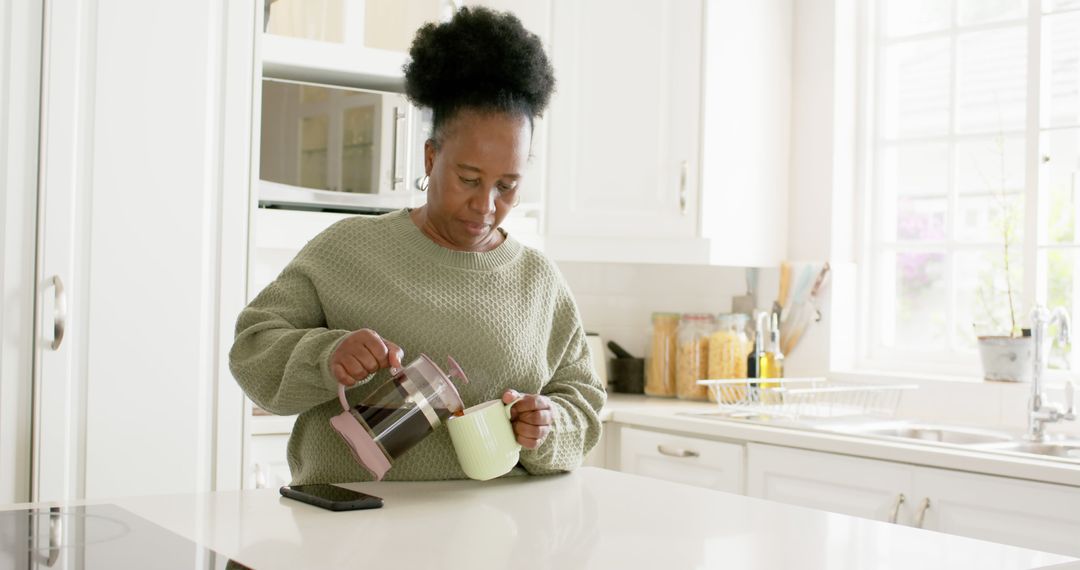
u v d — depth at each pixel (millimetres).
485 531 1206
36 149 2326
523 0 3230
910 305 3428
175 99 2459
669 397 3512
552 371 1631
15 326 2309
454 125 1432
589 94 3275
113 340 2396
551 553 1114
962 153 3324
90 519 1211
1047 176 3113
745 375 3361
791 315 3496
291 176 2799
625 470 3117
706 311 3777
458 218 1483
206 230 2496
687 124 3256
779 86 3525
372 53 2916
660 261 3297
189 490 2475
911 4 3439
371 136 2904
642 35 3270
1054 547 2225
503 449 1430
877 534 1246
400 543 1138
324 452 1493
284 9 2822
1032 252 3096
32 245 2324
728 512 1347
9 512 1245
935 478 2414
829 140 3457
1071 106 3074
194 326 2479
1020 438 2707
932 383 3119
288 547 1104
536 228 3260
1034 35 3102
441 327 1489
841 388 2941
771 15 3486
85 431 2373
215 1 2506
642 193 3277
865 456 2531
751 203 3438
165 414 2447
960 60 3320
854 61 3502
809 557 1130
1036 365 2715
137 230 2420
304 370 1354
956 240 3322
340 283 1497
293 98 2799
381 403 1361
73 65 2352
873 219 3502
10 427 2311
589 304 3693
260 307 1501
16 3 2301
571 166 3275
